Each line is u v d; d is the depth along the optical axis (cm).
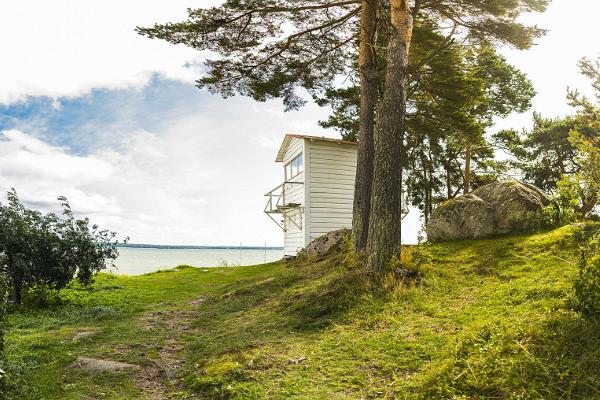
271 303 1029
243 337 783
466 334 584
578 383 416
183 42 1424
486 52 2620
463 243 1174
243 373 581
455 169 3014
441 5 1481
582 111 673
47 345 779
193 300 1365
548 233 1045
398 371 553
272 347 679
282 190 2344
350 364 590
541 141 2961
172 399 549
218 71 1578
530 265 864
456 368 499
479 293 788
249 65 1595
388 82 1133
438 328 665
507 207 1181
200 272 2377
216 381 571
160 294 1552
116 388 579
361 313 805
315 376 563
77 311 1161
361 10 1463
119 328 948
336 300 893
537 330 523
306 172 2256
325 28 1560
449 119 1973
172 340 845
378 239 1022
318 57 1647
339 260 1301
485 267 930
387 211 1034
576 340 481
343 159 2350
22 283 1211
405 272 955
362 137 1405
